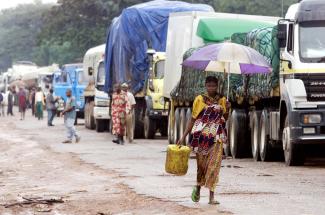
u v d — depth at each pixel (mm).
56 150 45594
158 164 35750
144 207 22000
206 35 45062
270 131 36469
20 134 62469
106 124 66188
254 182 27531
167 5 56406
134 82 56500
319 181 27812
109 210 21875
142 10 56188
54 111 76062
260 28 38062
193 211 20625
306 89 33906
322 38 34156
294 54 34125
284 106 35219
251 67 29141
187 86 44844
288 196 23453
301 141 33750
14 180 30859
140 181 28469
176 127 48438
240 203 21938
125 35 56469
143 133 57406
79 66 81562
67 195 25531
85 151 44562
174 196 23828
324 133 33875
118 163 36500
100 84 64812
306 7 34156
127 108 51031
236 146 39562
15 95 138500
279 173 30922
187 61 29500
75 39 128250
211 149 21828
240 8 111125
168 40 50188
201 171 22062
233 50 28672
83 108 79188
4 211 22500
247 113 39781
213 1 114438
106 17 127062
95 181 29281
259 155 37969
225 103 22047
